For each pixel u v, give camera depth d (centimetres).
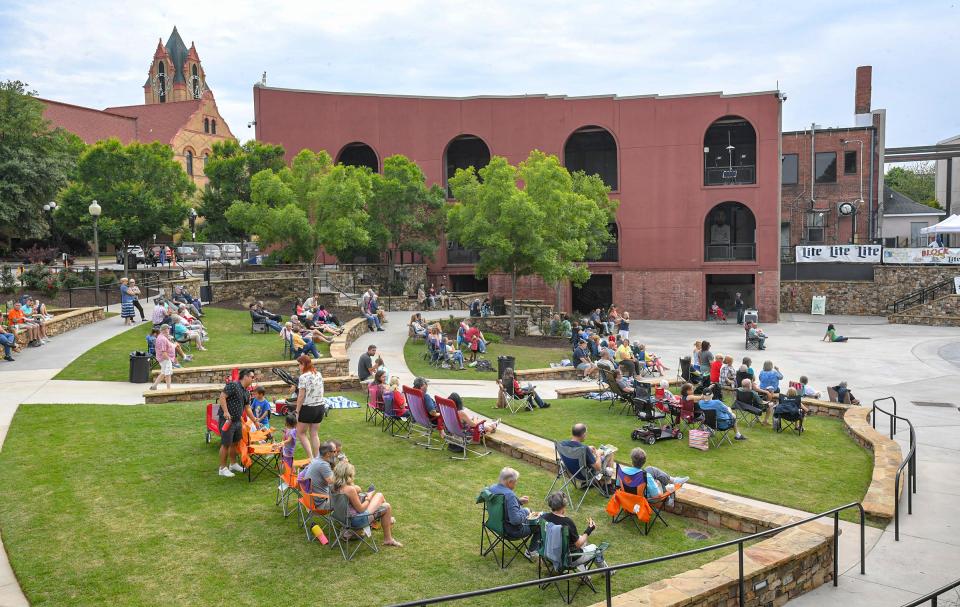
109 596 699
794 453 1311
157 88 9856
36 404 1434
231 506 937
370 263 4350
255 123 4700
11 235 4206
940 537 920
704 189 4344
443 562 799
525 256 2939
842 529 942
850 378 2480
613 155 4772
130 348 2066
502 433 1307
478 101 4544
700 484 1106
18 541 813
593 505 1004
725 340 3453
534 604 714
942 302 4134
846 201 5353
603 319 3475
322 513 827
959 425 1695
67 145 3928
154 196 3328
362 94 4612
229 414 1027
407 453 1219
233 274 3553
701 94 4316
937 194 7331
